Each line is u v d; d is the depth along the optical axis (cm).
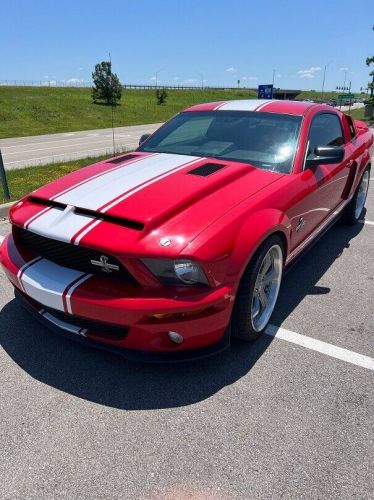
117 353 245
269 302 307
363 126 581
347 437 217
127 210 241
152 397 244
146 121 3391
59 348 286
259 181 296
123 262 223
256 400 242
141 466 200
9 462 201
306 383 257
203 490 188
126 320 226
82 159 1174
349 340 300
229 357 280
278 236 291
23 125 2777
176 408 236
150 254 219
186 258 220
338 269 419
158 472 196
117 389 250
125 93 5450
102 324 246
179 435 218
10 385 252
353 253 461
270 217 269
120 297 226
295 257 351
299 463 202
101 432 219
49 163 1114
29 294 255
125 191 263
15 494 185
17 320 316
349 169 452
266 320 301
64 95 4356
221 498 184
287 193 298
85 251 238
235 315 265
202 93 6888
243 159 335
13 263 266
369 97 3741
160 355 243
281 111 379
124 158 345
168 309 221
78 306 234
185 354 246
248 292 259
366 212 624
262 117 374
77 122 3089
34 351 283
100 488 188
